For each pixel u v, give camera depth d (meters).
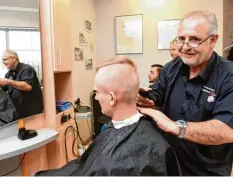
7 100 1.78
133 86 1.07
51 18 2.04
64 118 2.31
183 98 1.20
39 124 2.12
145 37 3.72
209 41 1.03
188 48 1.04
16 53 1.84
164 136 1.13
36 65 2.03
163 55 3.66
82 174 1.15
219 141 0.94
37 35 2.02
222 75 1.06
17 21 1.85
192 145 1.13
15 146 1.67
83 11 3.30
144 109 1.13
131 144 1.03
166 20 3.60
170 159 1.02
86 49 3.44
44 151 2.19
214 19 1.03
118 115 1.11
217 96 1.07
